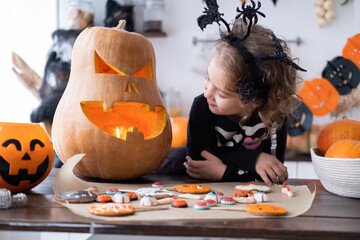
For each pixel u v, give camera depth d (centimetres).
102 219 56
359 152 77
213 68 91
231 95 92
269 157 98
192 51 241
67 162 77
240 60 89
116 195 67
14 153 72
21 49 243
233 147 112
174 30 240
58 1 241
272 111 97
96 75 87
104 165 86
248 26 90
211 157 101
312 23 235
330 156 81
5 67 242
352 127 91
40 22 243
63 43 206
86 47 89
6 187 73
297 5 233
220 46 92
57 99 193
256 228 53
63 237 71
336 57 230
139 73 96
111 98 85
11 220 55
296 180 101
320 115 226
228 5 210
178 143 210
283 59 91
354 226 55
